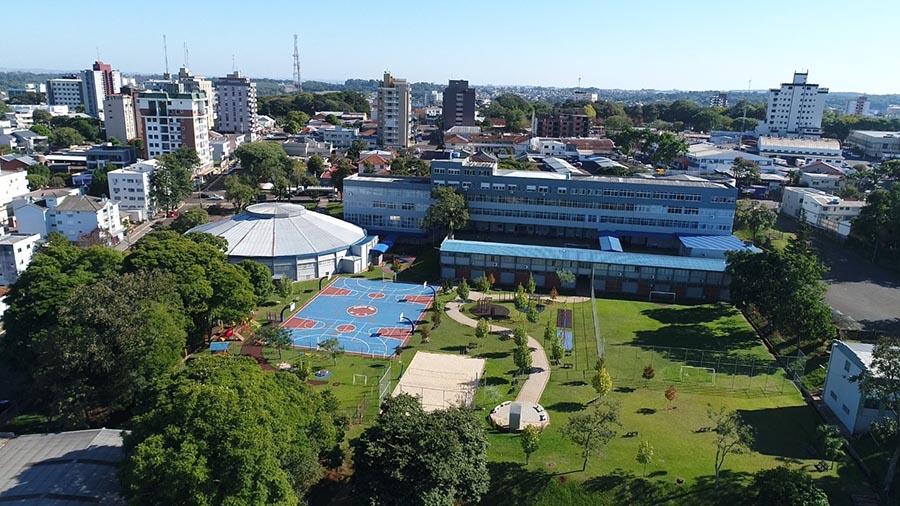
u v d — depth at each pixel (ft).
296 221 452.35
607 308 374.84
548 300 386.32
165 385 181.88
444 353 306.35
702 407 251.19
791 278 307.17
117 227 530.27
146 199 600.80
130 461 155.43
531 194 516.73
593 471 204.64
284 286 370.73
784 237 529.04
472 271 422.00
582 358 299.58
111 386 223.71
